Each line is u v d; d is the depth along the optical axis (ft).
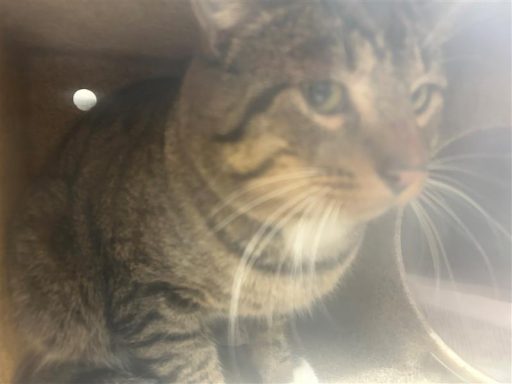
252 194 0.74
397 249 0.93
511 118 0.95
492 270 1.04
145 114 0.89
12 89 0.96
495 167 0.97
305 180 0.71
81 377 0.92
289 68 0.68
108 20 0.89
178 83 0.86
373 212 0.71
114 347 0.90
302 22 0.68
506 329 0.99
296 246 0.81
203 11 0.71
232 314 0.88
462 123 0.89
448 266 1.02
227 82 0.72
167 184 0.78
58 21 0.89
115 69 1.02
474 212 0.98
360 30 0.69
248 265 0.81
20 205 0.94
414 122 0.70
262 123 0.70
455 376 0.98
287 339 1.02
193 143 0.75
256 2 0.69
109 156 0.88
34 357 0.94
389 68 0.70
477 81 0.89
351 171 0.68
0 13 0.86
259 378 1.00
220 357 0.95
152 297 0.82
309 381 1.01
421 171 0.68
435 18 0.76
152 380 0.87
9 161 0.92
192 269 0.80
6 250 0.90
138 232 0.80
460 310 1.00
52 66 1.01
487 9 0.84
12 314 0.91
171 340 0.85
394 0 0.72
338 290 0.97
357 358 1.03
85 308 0.91
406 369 1.00
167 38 0.94
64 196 0.92
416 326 0.95
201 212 0.77
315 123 0.68
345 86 0.68
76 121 1.02
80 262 0.90
